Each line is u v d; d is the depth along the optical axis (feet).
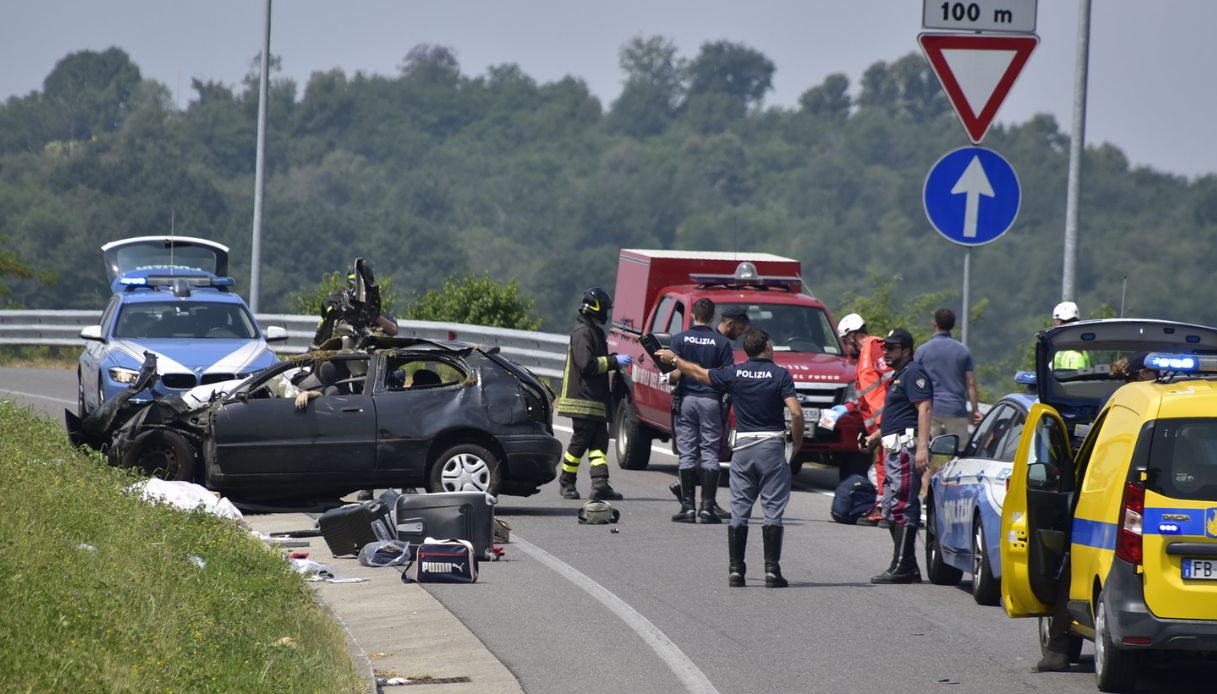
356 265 239.71
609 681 116.57
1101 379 155.33
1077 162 183.42
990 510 144.66
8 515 121.90
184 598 116.06
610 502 214.28
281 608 124.47
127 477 176.45
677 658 124.06
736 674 119.14
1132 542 109.29
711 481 198.29
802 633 134.72
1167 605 108.17
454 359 200.54
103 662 92.12
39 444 179.22
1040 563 120.47
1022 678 119.34
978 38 153.38
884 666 122.62
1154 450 109.70
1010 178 155.74
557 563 167.22
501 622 137.18
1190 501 108.37
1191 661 112.47
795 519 203.82
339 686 105.09
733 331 199.52
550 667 120.78
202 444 198.80
